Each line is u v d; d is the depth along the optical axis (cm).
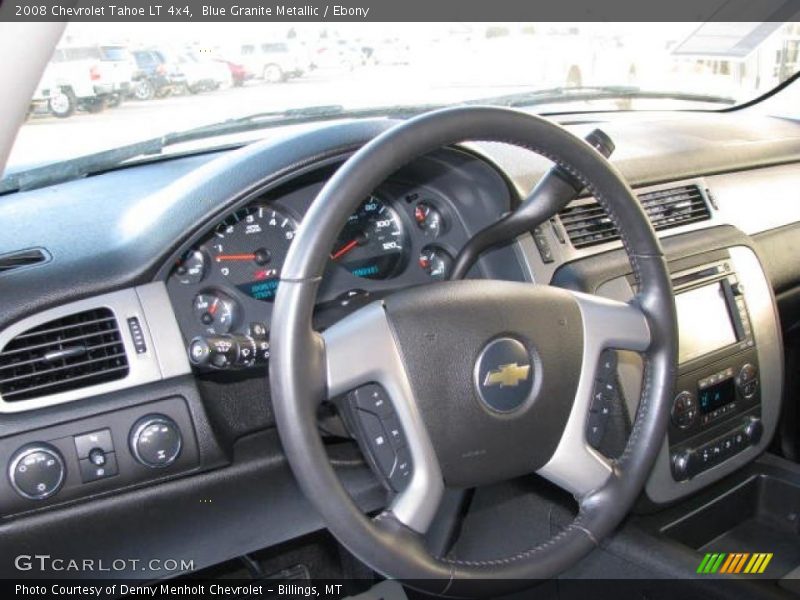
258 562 196
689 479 178
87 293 134
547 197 134
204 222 137
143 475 139
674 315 129
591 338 125
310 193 155
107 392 135
